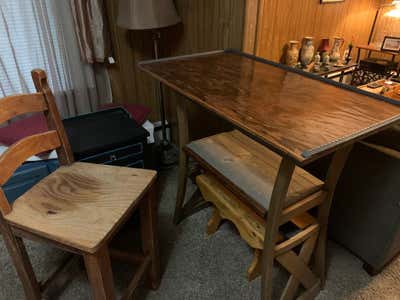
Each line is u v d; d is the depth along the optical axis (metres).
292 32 2.18
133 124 1.67
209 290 1.42
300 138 0.80
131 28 1.76
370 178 1.33
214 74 1.34
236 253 1.61
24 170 1.50
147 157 1.67
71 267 1.47
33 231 0.93
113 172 1.20
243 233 1.34
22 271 1.12
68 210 1.00
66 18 1.85
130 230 1.74
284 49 2.20
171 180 2.18
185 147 1.54
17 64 1.83
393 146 1.24
